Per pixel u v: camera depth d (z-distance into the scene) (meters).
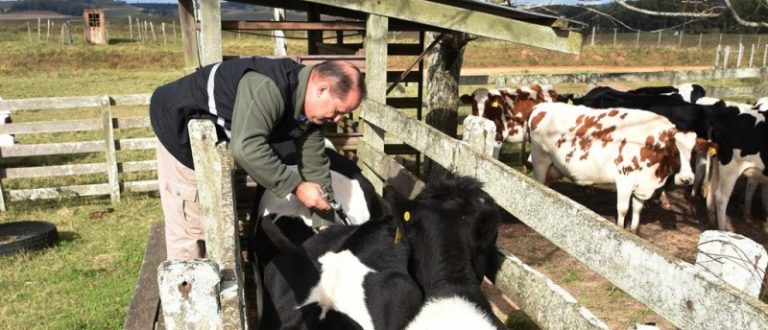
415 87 18.06
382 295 2.30
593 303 5.16
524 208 2.28
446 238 2.12
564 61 31.11
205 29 4.85
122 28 50.66
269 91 2.44
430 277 2.13
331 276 2.44
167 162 2.89
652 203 8.10
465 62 29.81
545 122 7.26
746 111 6.80
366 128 4.84
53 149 7.93
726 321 1.33
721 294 1.34
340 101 2.53
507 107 9.38
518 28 5.29
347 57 5.24
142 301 3.84
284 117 2.59
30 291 5.50
